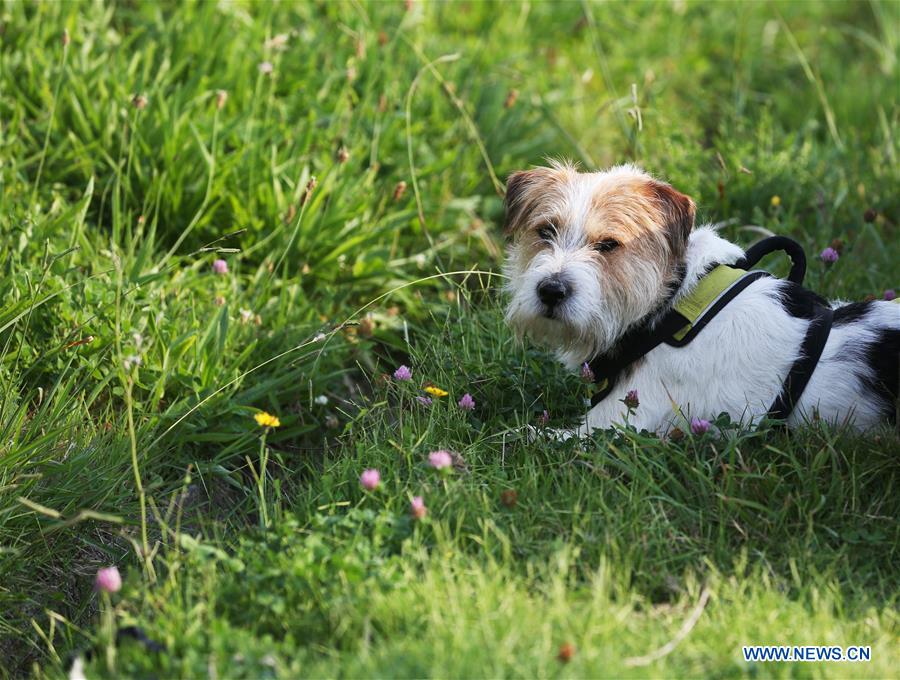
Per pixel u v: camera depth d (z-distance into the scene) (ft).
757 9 43.37
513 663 14.15
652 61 38.58
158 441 20.52
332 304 25.86
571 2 40.16
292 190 26.40
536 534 17.48
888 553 17.39
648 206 19.74
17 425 19.26
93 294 22.31
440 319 25.26
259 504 19.31
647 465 19.01
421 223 27.50
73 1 30.30
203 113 28.40
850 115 35.65
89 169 26.50
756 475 18.03
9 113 27.66
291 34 32.17
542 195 20.65
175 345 21.97
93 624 17.92
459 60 33.60
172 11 33.22
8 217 23.99
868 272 26.03
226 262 25.88
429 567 16.37
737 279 19.62
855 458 18.51
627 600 16.17
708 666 14.71
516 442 20.35
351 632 15.07
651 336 19.54
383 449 19.95
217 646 14.49
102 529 19.12
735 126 33.35
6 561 17.57
